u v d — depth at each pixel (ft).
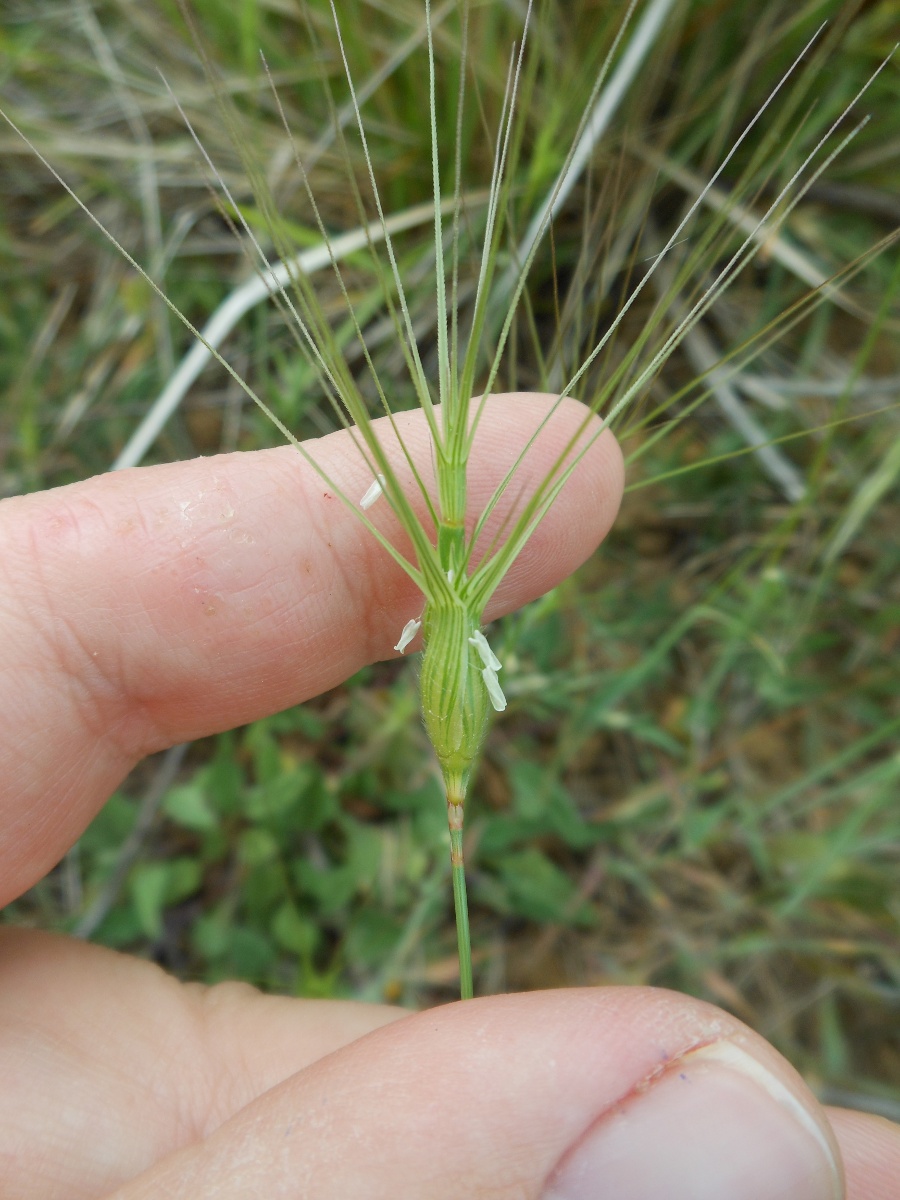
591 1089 0.22
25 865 0.30
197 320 0.50
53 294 0.52
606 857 0.44
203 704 0.32
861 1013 0.42
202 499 0.30
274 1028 0.30
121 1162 0.27
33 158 0.51
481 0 0.40
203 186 0.50
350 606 0.32
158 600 0.29
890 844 0.43
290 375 0.42
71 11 0.50
